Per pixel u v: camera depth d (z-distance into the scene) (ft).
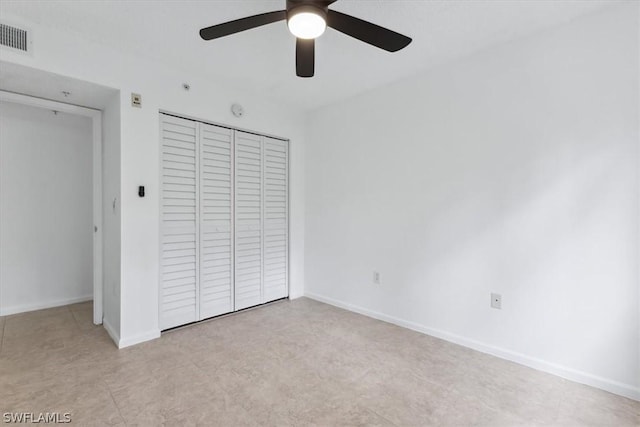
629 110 5.85
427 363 7.18
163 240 8.61
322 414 5.45
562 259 6.59
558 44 6.56
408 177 9.08
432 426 5.18
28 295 10.64
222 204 9.88
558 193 6.61
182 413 5.43
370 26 4.98
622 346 5.98
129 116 7.81
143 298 8.18
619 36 5.92
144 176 8.11
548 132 6.71
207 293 9.61
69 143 11.40
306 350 7.79
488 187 7.56
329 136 11.25
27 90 7.69
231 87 9.77
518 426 5.19
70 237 11.46
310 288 12.03
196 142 9.21
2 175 10.16
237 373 6.71
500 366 7.05
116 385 6.21
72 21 6.49
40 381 6.32
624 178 5.91
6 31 6.22
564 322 6.59
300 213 12.08
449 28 6.64
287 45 7.37
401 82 9.20
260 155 10.84
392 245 9.51
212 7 6.02
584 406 5.68
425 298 8.79
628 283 5.90
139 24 6.57
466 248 7.96
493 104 7.45
